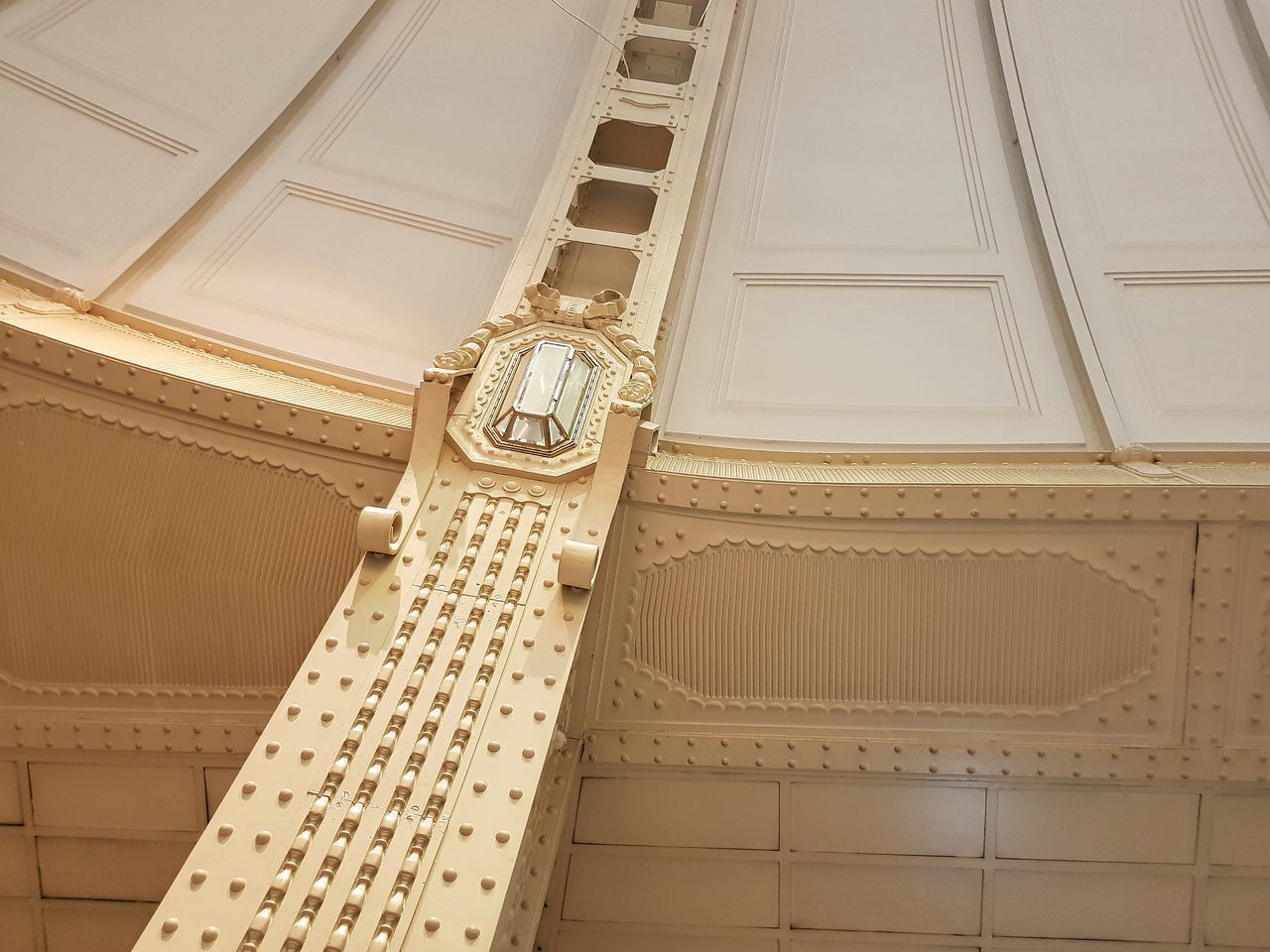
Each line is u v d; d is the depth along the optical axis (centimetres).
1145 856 368
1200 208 506
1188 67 569
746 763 376
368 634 290
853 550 371
